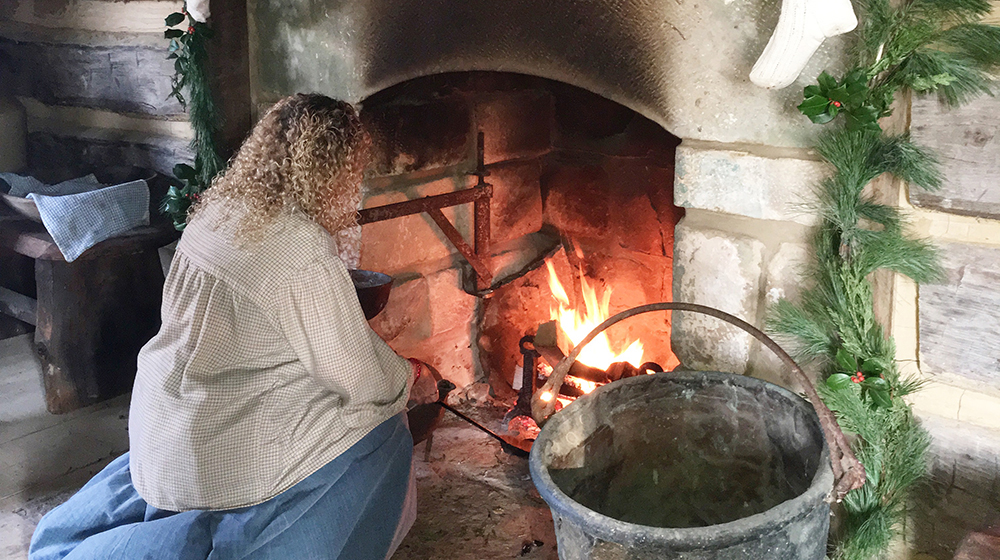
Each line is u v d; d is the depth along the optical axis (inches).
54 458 107.9
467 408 113.7
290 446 67.7
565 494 61.6
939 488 72.8
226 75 107.3
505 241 118.7
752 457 70.7
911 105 67.1
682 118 76.7
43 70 140.9
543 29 85.0
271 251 65.2
